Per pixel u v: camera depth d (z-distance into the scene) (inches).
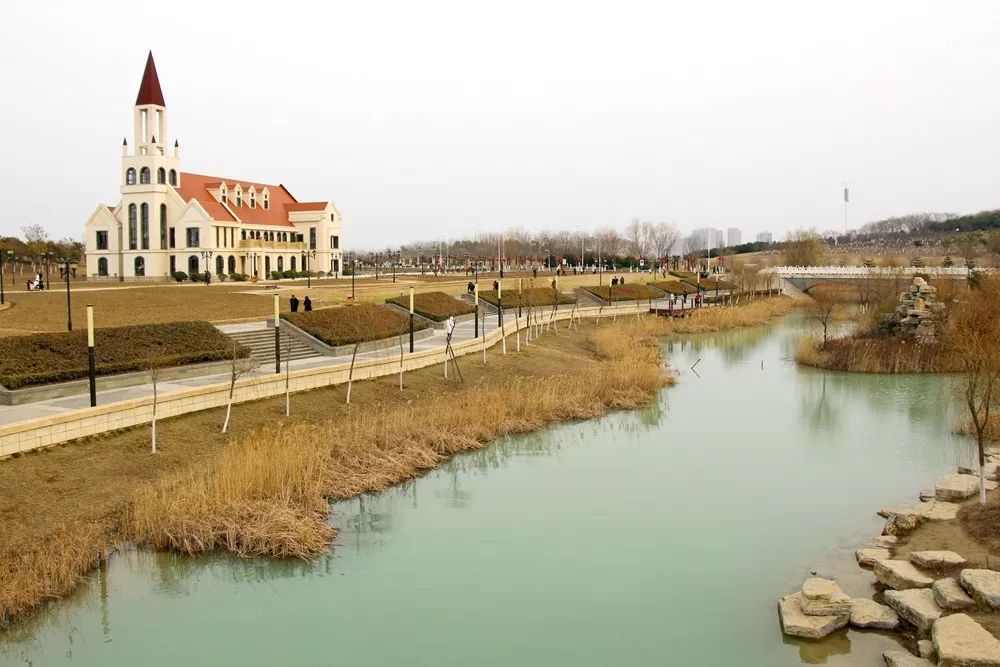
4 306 2015.3
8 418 923.4
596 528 888.9
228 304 2303.2
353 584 749.3
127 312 2010.3
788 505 963.3
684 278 5123.0
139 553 767.1
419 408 1279.5
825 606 643.5
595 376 1631.4
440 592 730.2
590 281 4160.9
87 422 914.7
